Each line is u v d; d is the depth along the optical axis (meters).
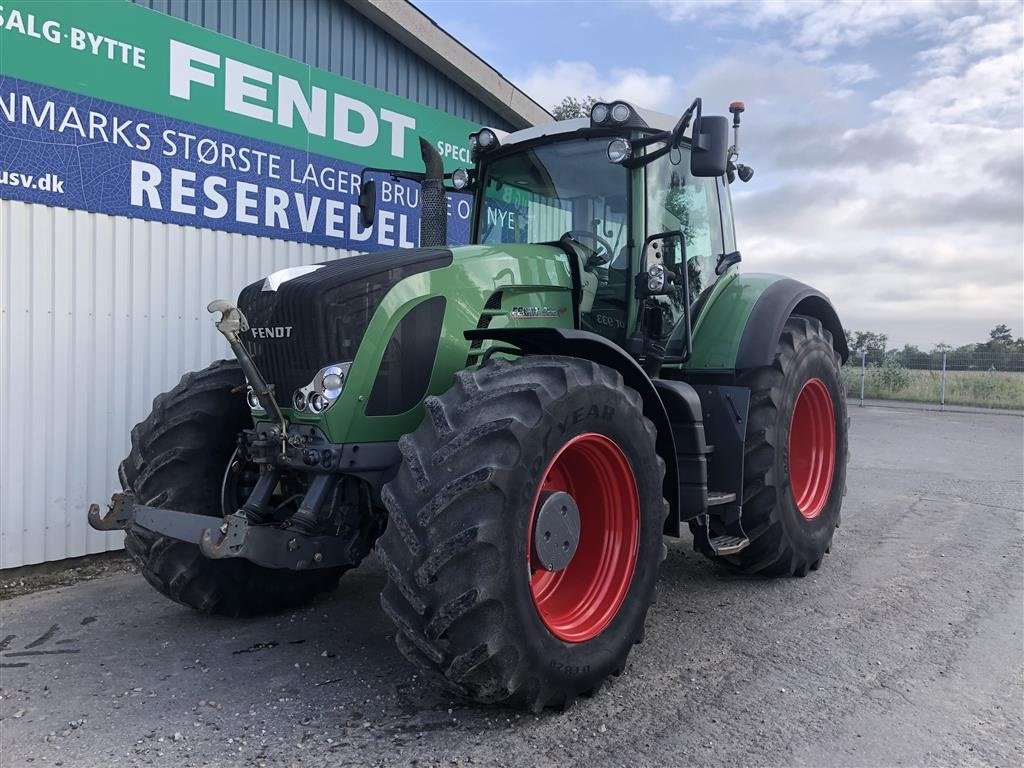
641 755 2.50
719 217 4.65
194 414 3.56
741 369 4.11
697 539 3.89
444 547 2.38
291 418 3.02
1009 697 2.97
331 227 6.30
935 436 11.72
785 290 4.47
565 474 3.14
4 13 4.36
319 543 2.95
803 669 3.20
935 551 5.05
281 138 5.87
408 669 3.21
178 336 5.27
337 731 2.66
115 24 4.84
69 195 4.68
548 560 2.73
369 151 6.59
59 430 4.71
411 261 3.13
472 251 3.38
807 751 2.54
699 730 2.67
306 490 3.24
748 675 3.14
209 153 5.39
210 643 3.52
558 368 2.75
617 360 3.15
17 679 3.13
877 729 2.70
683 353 4.08
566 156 4.04
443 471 2.49
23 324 4.53
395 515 2.50
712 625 3.71
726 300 4.43
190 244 5.32
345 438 2.93
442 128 7.32
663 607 3.98
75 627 3.75
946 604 4.02
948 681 3.10
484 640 2.42
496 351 3.16
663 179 4.02
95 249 4.82
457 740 2.59
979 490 7.18
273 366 3.06
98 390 4.87
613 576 3.02
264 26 5.79
